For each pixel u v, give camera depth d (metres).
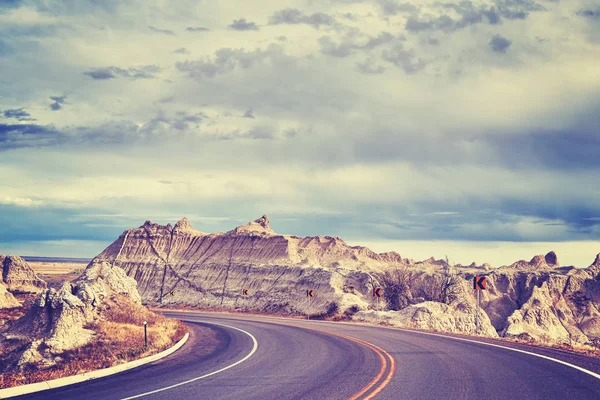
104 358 25.31
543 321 68.44
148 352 24.44
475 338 28.06
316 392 13.73
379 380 15.14
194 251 98.75
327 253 94.94
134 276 97.31
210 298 82.88
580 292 75.81
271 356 22.12
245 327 41.41
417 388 13.80
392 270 69.94
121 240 109.12
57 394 14.57
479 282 33.28
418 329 36.31
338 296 63.34
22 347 31.59
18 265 67.81
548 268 90.94
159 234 105.56
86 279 42.62
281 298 72.69
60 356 30.05
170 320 43.50
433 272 74.94
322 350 23.75
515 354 20.27
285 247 88.44
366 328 37.59
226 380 16.16
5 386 16.50
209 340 31.20
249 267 85.81
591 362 17.81
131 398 13.62
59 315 33.41
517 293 77.75
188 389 14.74
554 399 12.21
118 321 38.00
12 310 49.69
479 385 14.05
